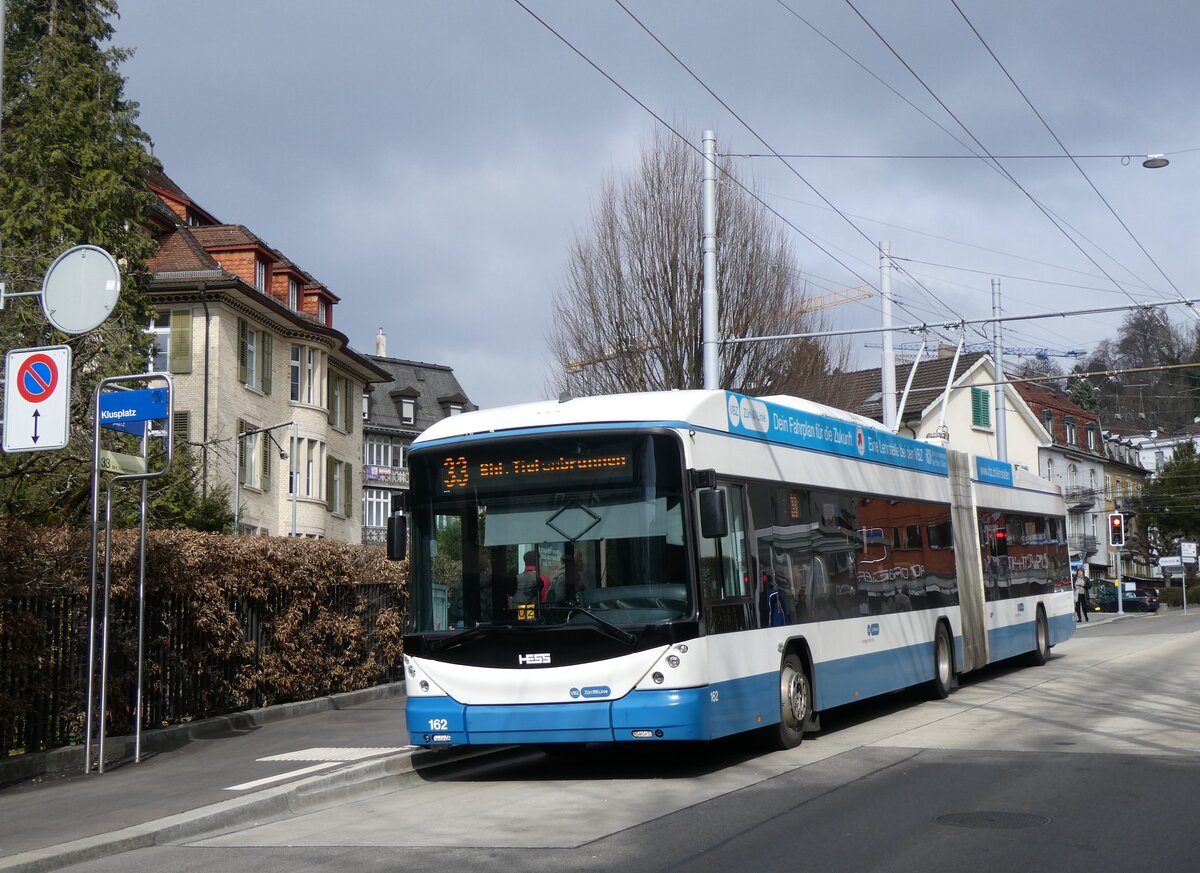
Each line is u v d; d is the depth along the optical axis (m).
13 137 30.36
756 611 12.33
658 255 30.25
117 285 12.25
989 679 20.86
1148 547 78.12
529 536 11.41
